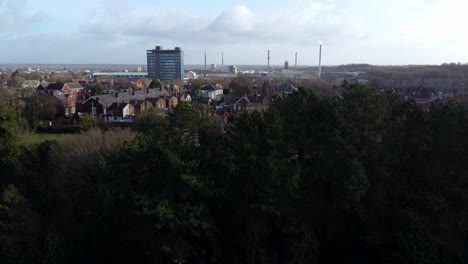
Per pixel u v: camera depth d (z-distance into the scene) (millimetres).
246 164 30750
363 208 34812
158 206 28469
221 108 91062
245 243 35000
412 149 37094
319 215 36312
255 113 33375
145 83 182125
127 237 33688
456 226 35000
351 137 34688
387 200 37156
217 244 33312
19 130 47406
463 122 36625
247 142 31344
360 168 31750
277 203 31484
